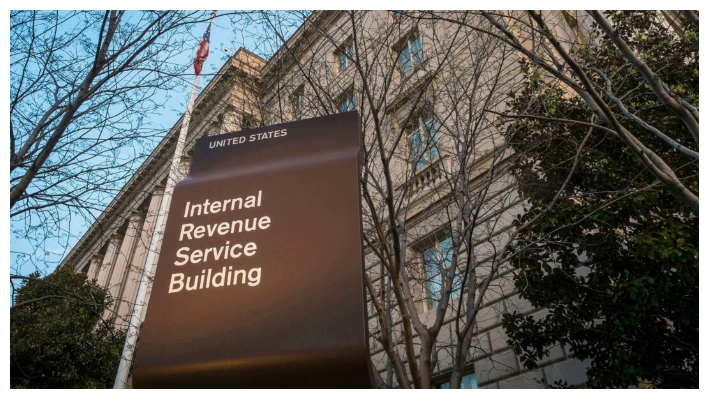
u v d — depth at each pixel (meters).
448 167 11.69
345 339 3.29
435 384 11.02
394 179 12.20
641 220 8.76
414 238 11.02
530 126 10.06
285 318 3.49
